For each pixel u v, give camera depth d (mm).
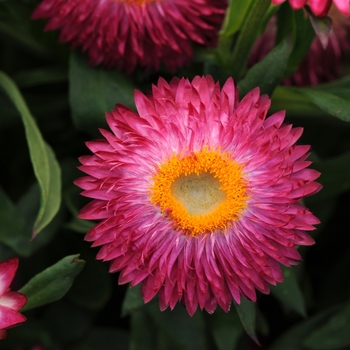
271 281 327
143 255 325
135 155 326
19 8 370
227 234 332
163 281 326
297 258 327
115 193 327
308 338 373
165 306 325
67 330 386
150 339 372
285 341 381
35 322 385
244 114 323
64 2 352
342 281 398
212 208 337
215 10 353
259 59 376
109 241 325
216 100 323
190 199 339
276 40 362
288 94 361
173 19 353
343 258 398
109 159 324
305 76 382
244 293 328
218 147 328
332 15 384
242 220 331
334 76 392
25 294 330
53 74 384
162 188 329
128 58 359
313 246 402
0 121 387
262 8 341
